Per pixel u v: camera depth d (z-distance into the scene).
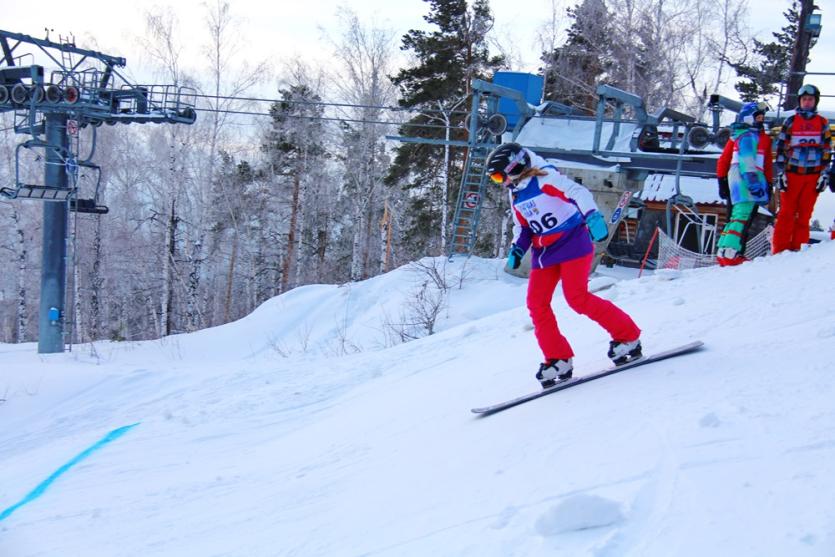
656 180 20.48
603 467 3.35
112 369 11.14
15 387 10.36
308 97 33.56
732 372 4.26
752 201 8.29
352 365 9.58
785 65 31.00
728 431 3.36
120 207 36.81
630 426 3.75
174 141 28.50
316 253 36.97
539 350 6.68
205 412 8.33
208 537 4.26
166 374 10.66
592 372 5.05
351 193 35.09
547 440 3.95
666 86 27.48
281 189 35.66
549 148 16.16
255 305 34.62
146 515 5.04
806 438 3.12
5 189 17.23
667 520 2.74
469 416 5.13
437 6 29.95
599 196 15.90
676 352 4.81
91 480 6.27
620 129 16.39
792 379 3.89
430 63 29.31
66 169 18.08
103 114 18.12
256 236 37.03
